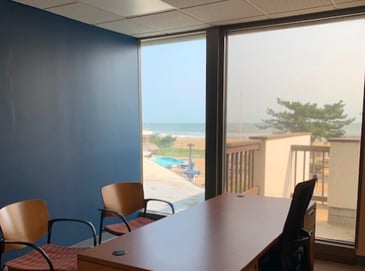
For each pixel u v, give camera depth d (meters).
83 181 3.33
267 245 1.66
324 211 3.23
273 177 3.50
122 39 3.74
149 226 1.96
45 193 2.96
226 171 3.64
